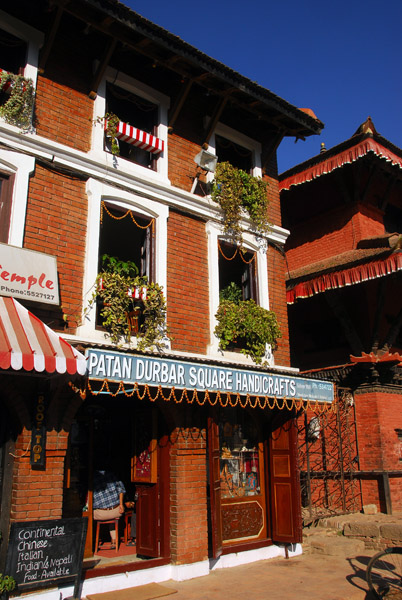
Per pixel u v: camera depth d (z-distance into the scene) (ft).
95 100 29.89
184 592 24.71
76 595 21.81
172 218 31.99
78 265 26.94
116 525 29.14
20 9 27.81
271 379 29.86
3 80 25.54
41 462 22.48
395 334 41.42
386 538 33.83
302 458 41.63
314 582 26.58
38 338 20.38
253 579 27.17
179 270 31.48
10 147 25.52
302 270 45.98
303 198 50.83
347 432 41.09
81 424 28.94
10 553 20.42
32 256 23.90
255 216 36.24
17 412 22.79
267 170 39.60
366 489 39.88
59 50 28.91
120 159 30.09
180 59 30.76
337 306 42.57
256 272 36.52
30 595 21.04
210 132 34.83
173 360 24.97
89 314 26.48
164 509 27.61
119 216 32.24
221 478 31.73
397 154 46.34
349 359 43.70
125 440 32.42
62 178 27.37
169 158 32.99
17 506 21.88
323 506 40.83
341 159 43.24
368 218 46.98
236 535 31.53
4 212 24.98
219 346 32.09
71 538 22.11
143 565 26.02
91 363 21.95
